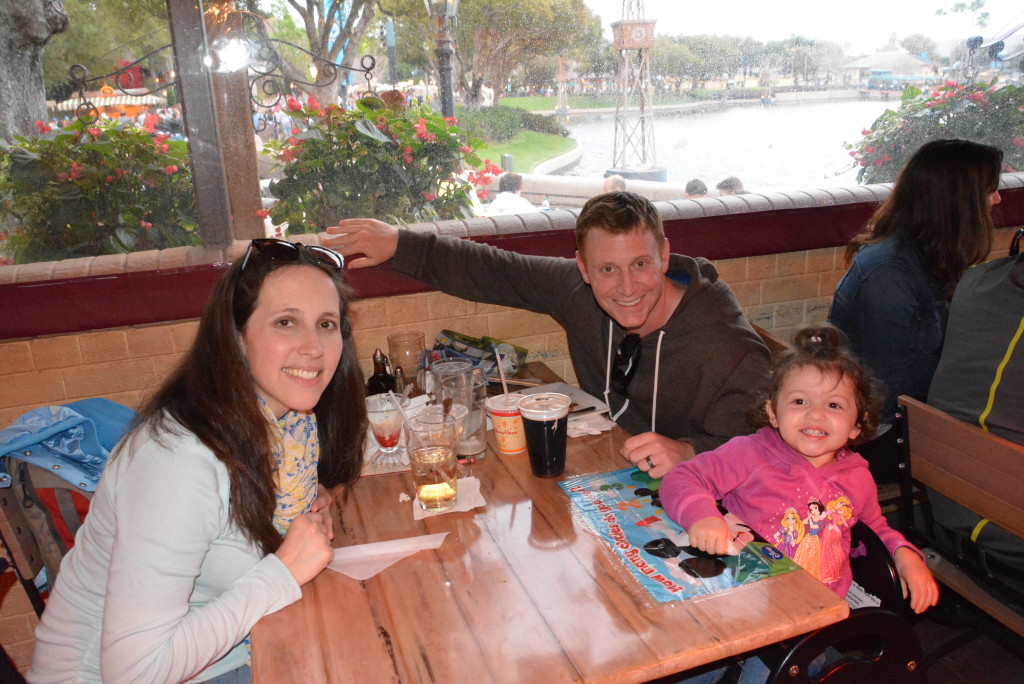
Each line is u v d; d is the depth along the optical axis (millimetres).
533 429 1444
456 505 1390
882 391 1706
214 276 2031
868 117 2768
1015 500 1439
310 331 1195
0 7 1842
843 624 1210
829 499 1469
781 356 1553
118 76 1984
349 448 1485
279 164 2150
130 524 1064
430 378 1886
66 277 1925
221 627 1076
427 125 2277
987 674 1994
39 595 1487
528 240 2281
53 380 1989
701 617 1055
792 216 2535
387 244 2053
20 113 1952
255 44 2047
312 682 969
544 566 1193
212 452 1129
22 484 1428
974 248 2066
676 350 1706
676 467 1438
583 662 979
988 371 1574
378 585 1168
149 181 2062
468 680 959
